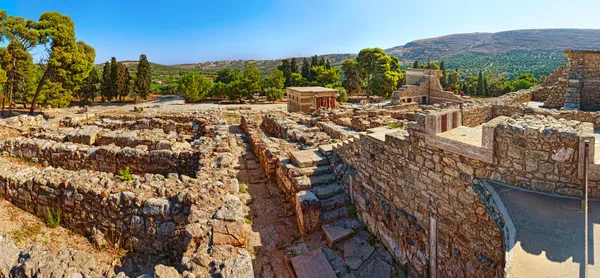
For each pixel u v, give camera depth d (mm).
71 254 5285
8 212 8203
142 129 19031
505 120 6074
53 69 35750
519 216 5023
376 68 60500
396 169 7957
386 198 8375
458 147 6293
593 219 4801
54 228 7980
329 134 15664
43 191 8219
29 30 33656
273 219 9430
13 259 5152
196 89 55219
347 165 10133
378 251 8289
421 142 7164
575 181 5156
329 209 9273
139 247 7336
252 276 5102
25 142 12883
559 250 4395
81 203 7832
